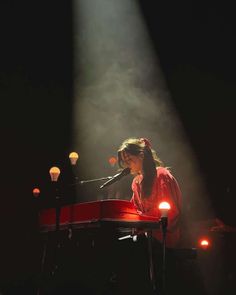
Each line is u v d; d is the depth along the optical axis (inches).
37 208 452.8
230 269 324.8
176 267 157.6
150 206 157.8
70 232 148.3
